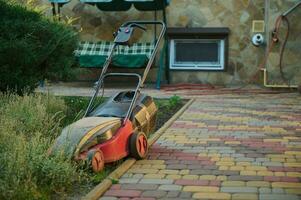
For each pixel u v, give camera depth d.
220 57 13.27
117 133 6.55
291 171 6.42
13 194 5.20
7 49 8.27
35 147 6.15
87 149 6.31
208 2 13.22
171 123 8.58
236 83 13.23
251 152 7.07
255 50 13.14
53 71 8.97
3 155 5.81
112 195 5.66
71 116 8.61
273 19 12.55
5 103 7.93
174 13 13.32
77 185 6.00
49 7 13.25
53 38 8.68
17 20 8.46
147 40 13.35
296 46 12.48
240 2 13.12
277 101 10.70
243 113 9.39
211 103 10.43
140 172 6.39
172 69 13.39
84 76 13.55
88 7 13.52
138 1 12.41
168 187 5.93
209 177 6.26
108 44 13.38
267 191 5.75
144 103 7.24
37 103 7.90
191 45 13.33
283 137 7.75
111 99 7.15
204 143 7.46
